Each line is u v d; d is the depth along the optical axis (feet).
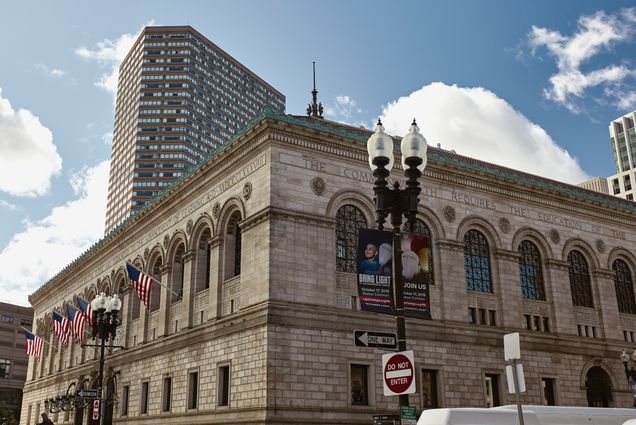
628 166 618.44
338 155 142.31
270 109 135.95
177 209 171.42
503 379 150.00
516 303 158.51
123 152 614.34
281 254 128.98
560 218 176.55
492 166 189.67
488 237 161.58
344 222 141.18
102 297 136.87
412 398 135.33
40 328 269.64
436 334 143.13
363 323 134.31
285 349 124.26
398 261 66.13
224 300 143.33
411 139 69.56
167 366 159.12
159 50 627.87
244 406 126.11
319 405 124.57
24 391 270.46
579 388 161.79
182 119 598.34
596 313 174.70
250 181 139.33
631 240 191.01
